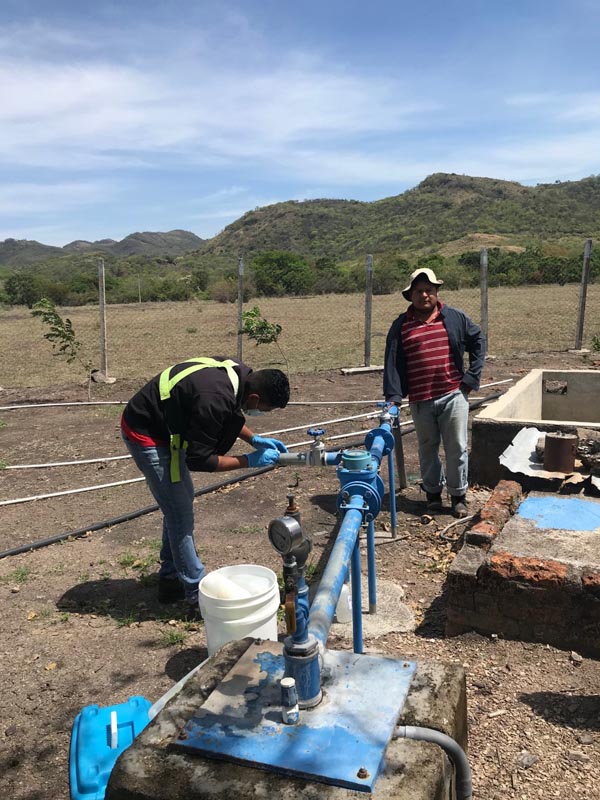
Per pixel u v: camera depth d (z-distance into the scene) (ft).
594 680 10.77
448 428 17.16
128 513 19.67
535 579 11.53
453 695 6.68
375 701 6.43
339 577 7.18
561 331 60.29
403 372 17.58
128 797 5.76
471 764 9.12
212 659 7.40
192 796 5.59
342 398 33.86
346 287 163.53
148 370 46.98
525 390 23.03
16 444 28.22
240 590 10.96
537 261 162.81
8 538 18.29
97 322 95.14
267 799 5.46
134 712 9.43
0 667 12.10
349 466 9.30
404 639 12.32
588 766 8.98
